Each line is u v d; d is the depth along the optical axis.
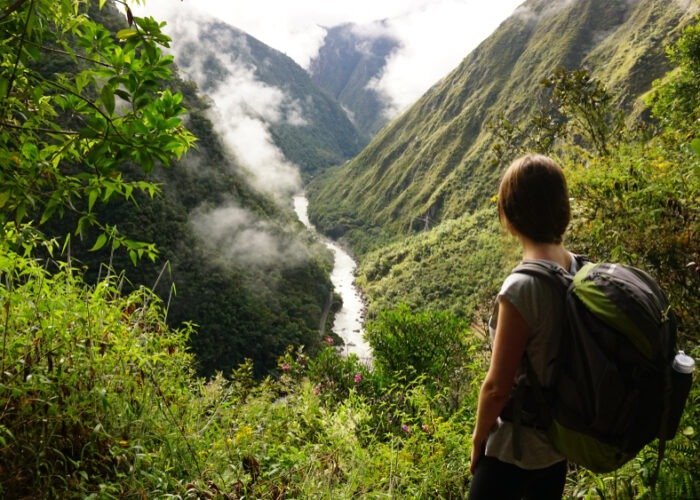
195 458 2.04
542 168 1.36
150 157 1.88
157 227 55.00
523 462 1.33
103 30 1.89
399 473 2.53
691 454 1.79
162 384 2.28
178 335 2.54
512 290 1.26
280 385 4.89
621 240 2.99
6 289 1.95
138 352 2.07
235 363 50.62
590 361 1.16
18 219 1.81
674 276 2.75
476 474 1.45
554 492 1.54
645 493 1.76
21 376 1.76
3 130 1.85
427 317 6.55
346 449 2.76
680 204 2.78
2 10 1.71
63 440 1.74
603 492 1.92
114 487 1.70
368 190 159.50
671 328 1.27
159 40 1.89
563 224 1.37
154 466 1.90
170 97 1.92
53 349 1.84
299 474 2.31
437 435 2.94
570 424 1.22
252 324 55.88
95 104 1.87
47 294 2.04
